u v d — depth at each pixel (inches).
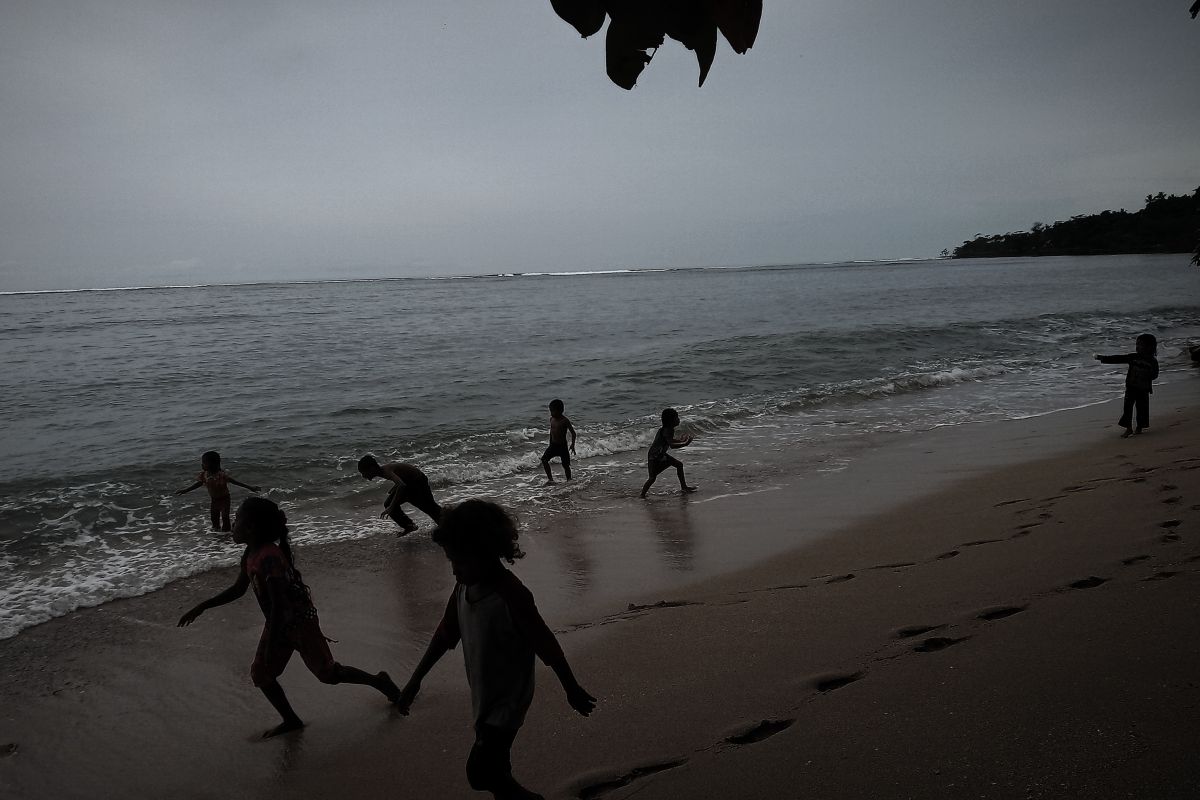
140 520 407.5
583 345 1221.1
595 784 133.2
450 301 3302.2
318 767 168.2
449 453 539.2
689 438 430.6
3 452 554.3
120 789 168.7
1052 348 1026.1
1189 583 167.9
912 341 1095.0
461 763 161.9
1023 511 293.4
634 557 317.4
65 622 274.4
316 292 6107.3
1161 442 417.1
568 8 43.6
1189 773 100.3
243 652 244.2
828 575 253.8
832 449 516.7
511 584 110.1
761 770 126.1
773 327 1445.6
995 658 148.5
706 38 42.7
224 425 636.1
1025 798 103.7
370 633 253.3
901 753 121.7
